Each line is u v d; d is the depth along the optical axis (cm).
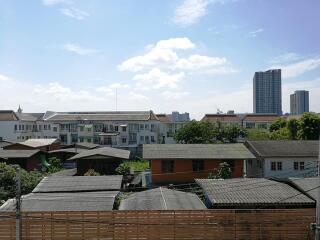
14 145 4828
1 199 2628
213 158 3416
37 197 2197
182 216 1808
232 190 2230
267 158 3612
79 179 2680
